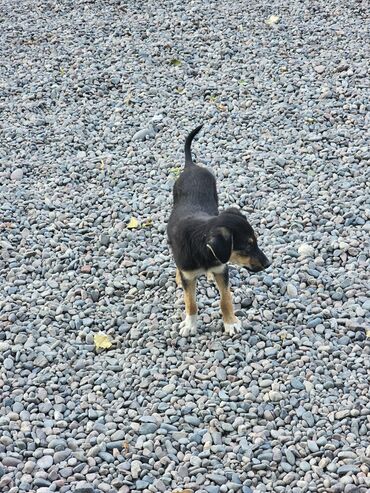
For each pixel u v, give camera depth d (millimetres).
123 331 6598
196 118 9742
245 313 6688
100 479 5273
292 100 9922
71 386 6043
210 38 11648
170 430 5605
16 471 5316
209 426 5625
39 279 7270
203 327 6594
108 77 10820
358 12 12219
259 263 6020
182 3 12953
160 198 8242
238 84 10391
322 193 8180
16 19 12945
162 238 7652
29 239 7746
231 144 9172
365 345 6270
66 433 5617
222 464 5336
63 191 8555
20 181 8789
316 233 7570
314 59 10867
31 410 5824
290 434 5539
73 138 9531
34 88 10711
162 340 6461
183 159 8945
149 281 7086
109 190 8508
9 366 6223
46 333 6574
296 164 8727
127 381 6047
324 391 5867
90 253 7543
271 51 11164
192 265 6172
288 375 6016
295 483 5184
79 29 12352
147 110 10008
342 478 5172
